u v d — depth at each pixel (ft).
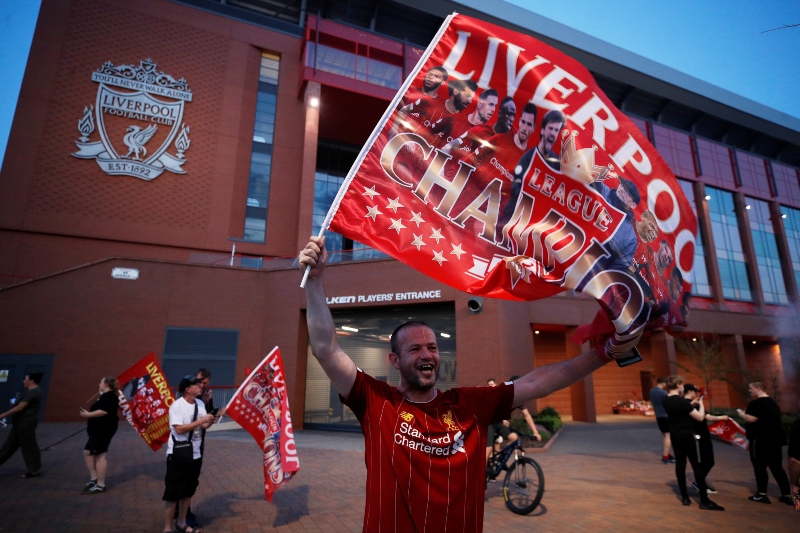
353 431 55.26
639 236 7.91
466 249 8.10
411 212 8.09
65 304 57.36
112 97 75.61
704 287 102.17
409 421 6.58
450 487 6.23
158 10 81.82
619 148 8.70
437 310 55.72
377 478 6.30
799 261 122.21
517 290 7.88
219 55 84.94
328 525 18.84
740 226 114.42
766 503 22.33
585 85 9.09
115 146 74.43
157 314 60.59
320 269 6.80
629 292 7.28
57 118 72.08
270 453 19.21
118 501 21.67
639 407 83.61
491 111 8.80
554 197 8.38
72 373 56.03
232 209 80.07
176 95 79.87
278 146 85.51
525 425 44.24
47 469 28.45
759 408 23.08
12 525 18.26
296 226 83.30
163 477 26.76
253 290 65.00
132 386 25.04
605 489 25.26
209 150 80.53
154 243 73.72
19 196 67.92
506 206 8.43
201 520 19.39
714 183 113.91
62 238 69.41
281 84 88.48
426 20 99.14
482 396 7.21
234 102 84.28
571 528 18.62
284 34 90.63
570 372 7.44
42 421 53.72
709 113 120.67
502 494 24.16
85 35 76.13
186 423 17.04
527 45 9.11
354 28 90.22
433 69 8.86
